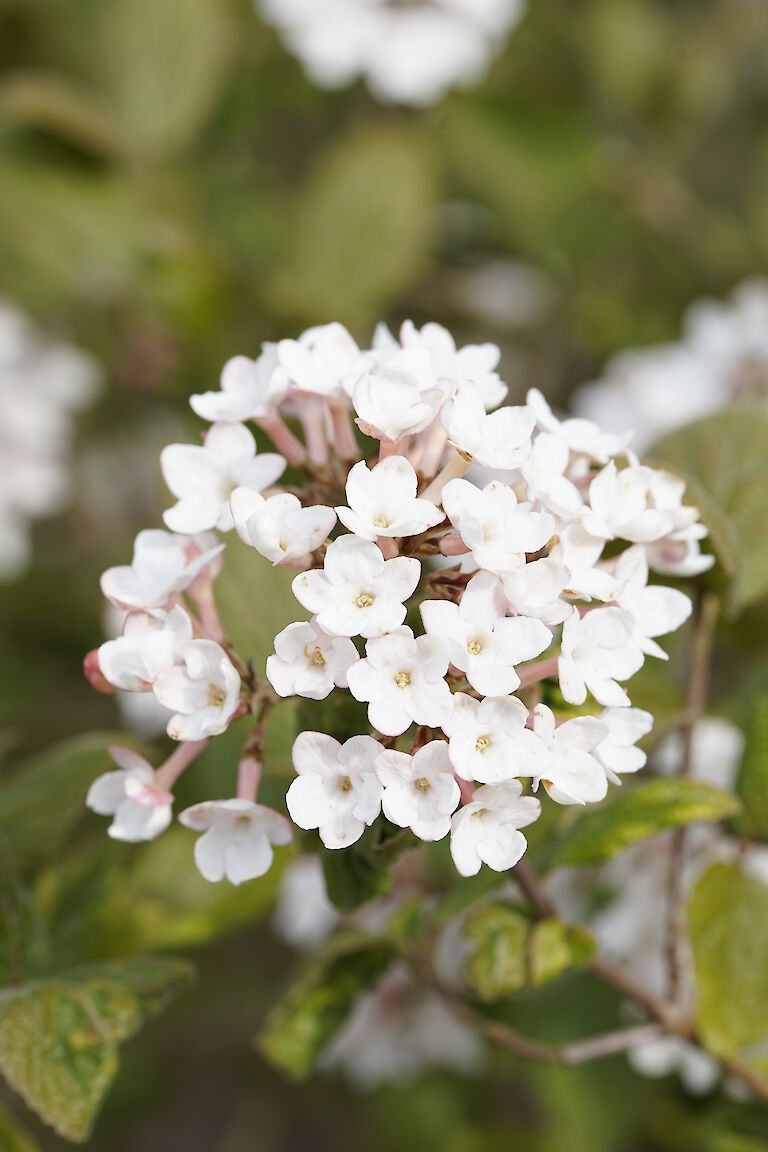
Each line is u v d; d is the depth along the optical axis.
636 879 0.47
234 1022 0.71
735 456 0.43
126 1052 0.70
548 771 0.35
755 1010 0.42
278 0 0.63
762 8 0.77
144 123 0.68
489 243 0.75
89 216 0.61
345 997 0.43
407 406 0.36
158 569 0.37
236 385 0.38
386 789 0.35
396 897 0.47
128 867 0.44
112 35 0.68
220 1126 0.80
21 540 0.62
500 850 0.35
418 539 0.36
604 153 0.70
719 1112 0.47
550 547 0.36
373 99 0.73
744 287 0.65
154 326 0.61
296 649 0.35
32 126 0.60
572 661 0.35
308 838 0.38
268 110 0.74
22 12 0.70
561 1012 0.53
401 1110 0.66
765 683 0.45
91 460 0.70
